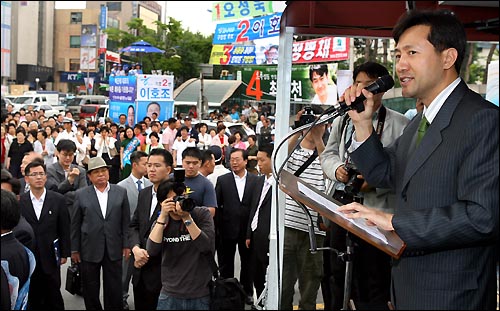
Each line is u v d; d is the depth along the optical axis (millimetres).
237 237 4125
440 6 2699
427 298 1472
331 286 2760
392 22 2822
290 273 2865
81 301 4047
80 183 4848
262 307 3135
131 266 3990
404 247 1389
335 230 2658
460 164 1408
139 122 6883
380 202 2283
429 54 1495
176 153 6828
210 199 3756
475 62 3309
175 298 2824
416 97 1586
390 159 1729
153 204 3416
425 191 1461
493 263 1502
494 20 2688
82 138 7176
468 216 1322
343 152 2465
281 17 2707
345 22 2805
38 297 3582
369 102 1691
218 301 2738
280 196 2715
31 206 3527
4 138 6867
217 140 6949
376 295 2275
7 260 2520
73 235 3641
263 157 3732
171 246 2840
